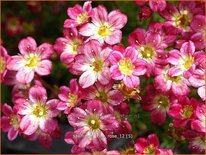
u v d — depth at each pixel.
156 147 0.17
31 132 0.17
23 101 0.18
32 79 0.18
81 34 0.17
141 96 0.18
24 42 0.19
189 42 0.17
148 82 0.19
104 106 0.16
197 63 0.17
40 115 0.17
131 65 0.16
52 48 0.19
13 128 0.18
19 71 0.18
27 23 0.27
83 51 0.17
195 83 0.16
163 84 0.17
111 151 0.17
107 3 0.24
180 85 0.17
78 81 0.18
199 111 0.16
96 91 0.16
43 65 0.18
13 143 0.24
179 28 0.19
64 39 0.18
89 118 0.16
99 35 0.17
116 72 0.16
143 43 0.18
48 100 0.17
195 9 0.19
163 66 0.17
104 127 0.16
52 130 0.17
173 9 0.19
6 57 0.18
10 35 0.26
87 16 0.18
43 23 0.27
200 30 0.18
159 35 0.18
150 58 0.17
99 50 0.17
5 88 0.25
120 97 0.16
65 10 0.26
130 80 0.16
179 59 0.17
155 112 0.18
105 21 0.17
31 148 0.24
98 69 0.17
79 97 0.16
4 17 0.27
